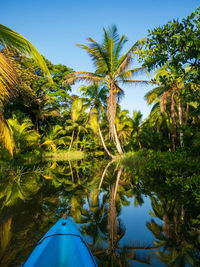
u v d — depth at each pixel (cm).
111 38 1257
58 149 2544
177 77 467
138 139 1875
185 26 382
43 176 875
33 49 504
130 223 345
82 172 1037
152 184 669
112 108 1403
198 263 217
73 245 219
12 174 886
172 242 270
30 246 260
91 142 2755
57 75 2441
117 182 750
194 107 1305
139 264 214
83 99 1800
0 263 222
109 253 240
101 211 413
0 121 584
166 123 1672
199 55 361
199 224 331
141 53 447
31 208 430
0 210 415
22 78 1393
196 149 915
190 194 514
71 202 483
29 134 1541
